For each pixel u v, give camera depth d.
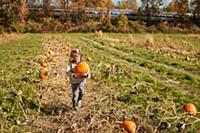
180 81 14.15
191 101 10.32
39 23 70.50
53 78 12.42
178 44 43.16
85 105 9.52
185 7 82.12
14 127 7.97
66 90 11.12
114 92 10.84
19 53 22.41
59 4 85.88
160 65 18.45
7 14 66.44
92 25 68.62
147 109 8.81
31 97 10.05
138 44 37.91
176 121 8.03
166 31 71.81
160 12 87.00
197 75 16.61
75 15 76.56
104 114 8.52
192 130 7.80
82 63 9.09
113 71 14.08
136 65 18.80
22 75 13.03
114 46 32.53
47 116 8.80
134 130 7.45
